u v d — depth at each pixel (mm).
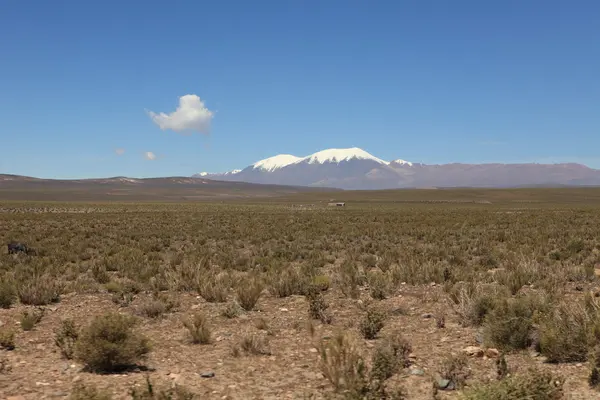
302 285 17406
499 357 8914
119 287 18125
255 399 7594
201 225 54656
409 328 12234
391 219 63062
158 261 26219
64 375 8734
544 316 10547
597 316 9766
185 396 7328
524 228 46406
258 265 25719
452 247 32062
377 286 16953
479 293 14352
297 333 11852
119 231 46250
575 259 24828
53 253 29578
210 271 21250
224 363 9508
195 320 11516
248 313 14258
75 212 87625
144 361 9656
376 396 7141
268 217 70500
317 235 42781
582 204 135375
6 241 36688
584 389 7691
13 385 8133
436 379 8266
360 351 9711
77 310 14875
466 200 175125
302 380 8445
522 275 18469
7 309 15039
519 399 6770
